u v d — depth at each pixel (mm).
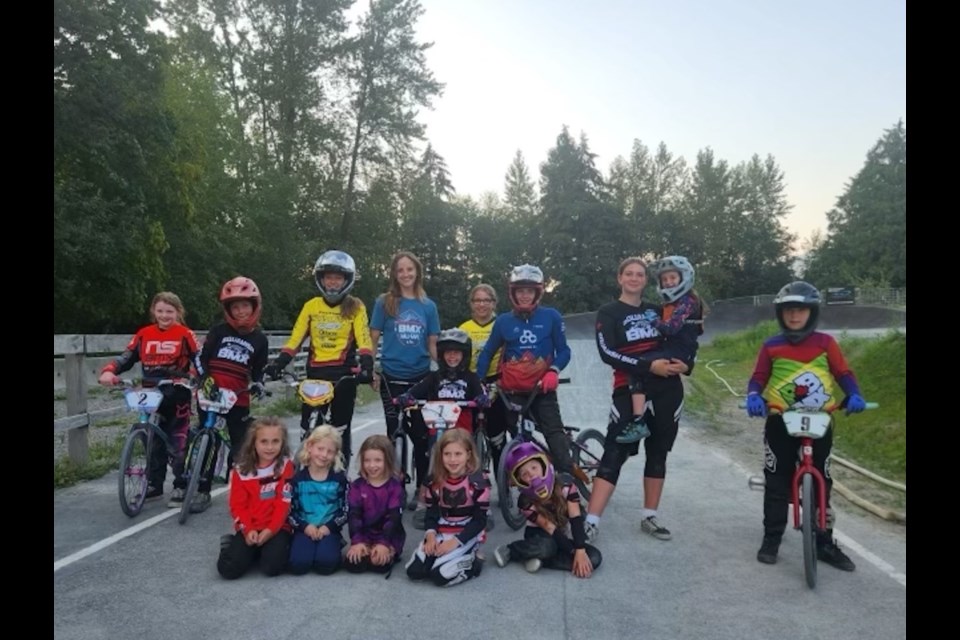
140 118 23719
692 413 12258
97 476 6949
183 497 5832
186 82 33125
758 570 4512
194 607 3830
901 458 7715
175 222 28422
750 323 50531
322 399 5531
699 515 5852
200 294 30281
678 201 86688
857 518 5797
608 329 5168
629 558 4746
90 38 22250
